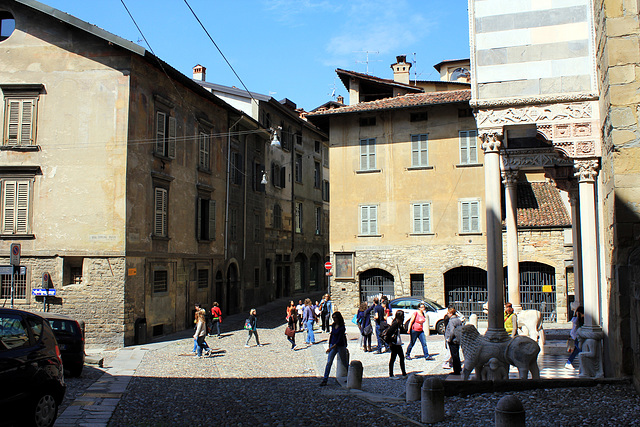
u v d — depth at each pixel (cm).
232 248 3469
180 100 2833
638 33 1132
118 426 1023
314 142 5069
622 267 1098
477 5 1434
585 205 1344
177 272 2767
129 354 2116
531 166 1814
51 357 938
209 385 1472
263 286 4016
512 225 1809
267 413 1109
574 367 1478
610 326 1200
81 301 2316
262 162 4009
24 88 2395
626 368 1084
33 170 2372
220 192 3300
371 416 1039
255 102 3875
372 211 3219
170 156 2703
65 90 2400
